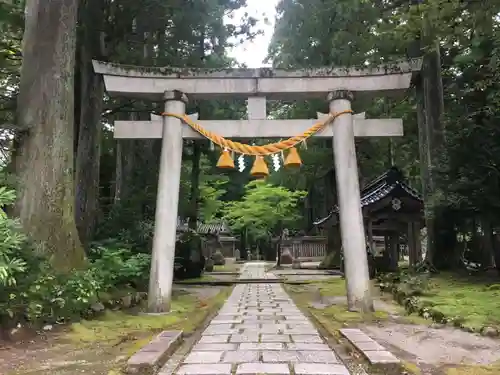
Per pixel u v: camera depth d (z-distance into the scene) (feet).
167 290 29.04
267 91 30.86
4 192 20.58
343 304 32.50
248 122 30.86
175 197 30.01
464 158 41.98
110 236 42.88
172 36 47.47
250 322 25.29
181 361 16.51
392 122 30.94
